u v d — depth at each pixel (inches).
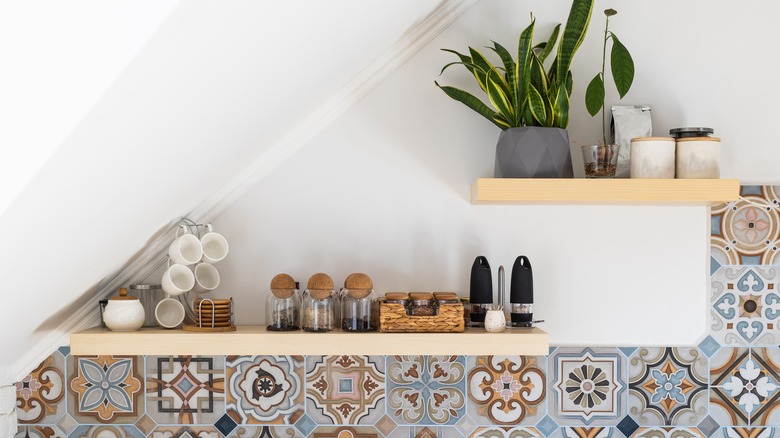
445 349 66.9
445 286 75.2
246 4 39.5
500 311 68.1
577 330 74.9
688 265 74.9
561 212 75.3
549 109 69.0
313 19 49.7
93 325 74.9
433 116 75.2
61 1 32.5
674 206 75.0
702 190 65.8
